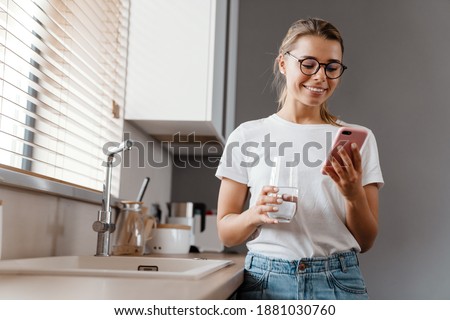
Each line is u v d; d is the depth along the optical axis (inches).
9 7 61.2
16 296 33.2
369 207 62.7
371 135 64.5
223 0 109.2
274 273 57.9
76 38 80.7
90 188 81.7
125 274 44.5
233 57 135.7
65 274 45.4
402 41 146.5
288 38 63.2
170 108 94.8
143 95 95.1
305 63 60.2
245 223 57.6
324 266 57.4
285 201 54.5
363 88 145.4
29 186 58.7
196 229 124.3
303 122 64.5
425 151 142.6
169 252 100.1
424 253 139.6
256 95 146.7
